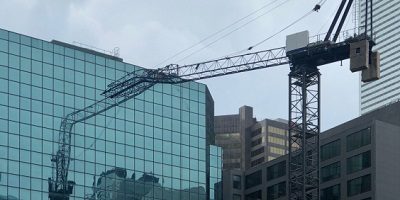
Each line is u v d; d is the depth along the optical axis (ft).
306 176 526.98
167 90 618.44
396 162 566.36
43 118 556.51
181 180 604.90
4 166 531.50
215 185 621.72
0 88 545.85
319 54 513.45
